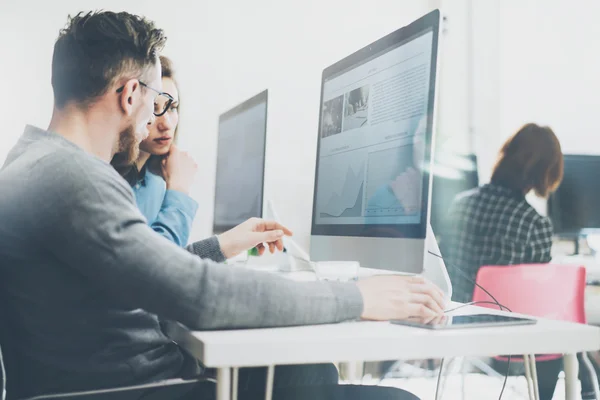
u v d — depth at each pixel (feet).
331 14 9.83
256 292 2.67
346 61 4.95
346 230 4.66
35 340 2.80
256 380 4.09
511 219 7.55
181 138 9.10
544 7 12.33
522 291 6.53
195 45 9.21
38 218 2.64
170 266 2.60
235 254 4.32
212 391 3.16
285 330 2.67
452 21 11.64
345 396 3.31
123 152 3.35
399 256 3.90
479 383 10.12
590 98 12.33
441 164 10.53
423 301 3.03
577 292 6.57
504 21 12.04
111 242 2.58
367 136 4.49
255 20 9.48
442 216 10.23
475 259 7.66
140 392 2.89
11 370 2.84
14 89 8.49
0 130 8.42
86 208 2.60
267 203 7.09
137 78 3.20
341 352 2.47
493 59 11.97
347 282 3.03
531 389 3.91
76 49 3.09
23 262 2.73
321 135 5.30
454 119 11.71
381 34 10.07
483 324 2.79
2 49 8.45
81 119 3.11
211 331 2.64
